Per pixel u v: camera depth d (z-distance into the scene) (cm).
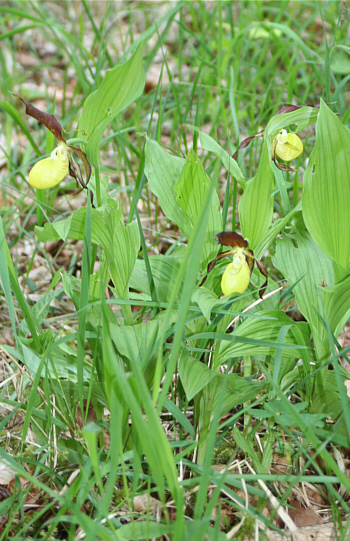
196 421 106
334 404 104
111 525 90
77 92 180
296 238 107
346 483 90
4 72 185
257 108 178
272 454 105
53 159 102
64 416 105
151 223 142
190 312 106
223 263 104
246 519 99
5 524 100
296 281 103
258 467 101
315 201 99
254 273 105
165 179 106
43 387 107
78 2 282
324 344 103
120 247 104
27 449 106
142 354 100
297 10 259
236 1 254
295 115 100
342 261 100
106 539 89
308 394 104
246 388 102
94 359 100
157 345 99
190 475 105
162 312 103
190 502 102
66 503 90
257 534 97
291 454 105
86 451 105
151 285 106
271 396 105
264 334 103
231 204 146
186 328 108
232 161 107
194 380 100
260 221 101
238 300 104
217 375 100
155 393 91
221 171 165
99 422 104
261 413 98
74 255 133
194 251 88
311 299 104
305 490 103
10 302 101
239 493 103
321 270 105
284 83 161
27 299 130
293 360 106
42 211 126
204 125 191
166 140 181
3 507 99
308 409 106
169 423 110
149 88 219
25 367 111
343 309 101
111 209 101
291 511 101
